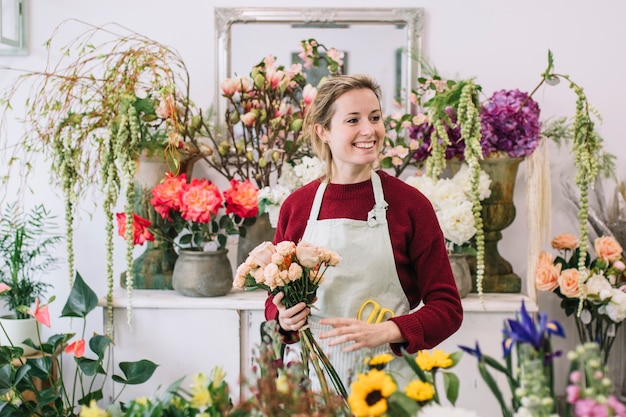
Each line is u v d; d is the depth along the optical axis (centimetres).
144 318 262
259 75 276
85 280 308
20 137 304
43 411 257
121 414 127
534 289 272
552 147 302
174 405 121
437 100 254
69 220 262
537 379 97
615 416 93
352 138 192
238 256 288
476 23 300
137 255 307
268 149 282
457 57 301
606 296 261
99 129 287
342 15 297
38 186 306
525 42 300
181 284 267
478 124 242
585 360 96
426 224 199
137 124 253
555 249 302
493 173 273
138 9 301
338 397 126
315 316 202
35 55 302
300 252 170
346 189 202
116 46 276
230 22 299
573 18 299
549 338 100
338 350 195
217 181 306
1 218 304
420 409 109
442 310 190
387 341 179
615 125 301
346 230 199
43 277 308
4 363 243
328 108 196
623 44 299
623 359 278
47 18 300
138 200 277
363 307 194
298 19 298
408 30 297
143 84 294
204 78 303
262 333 239
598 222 286
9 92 301
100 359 248
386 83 299
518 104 261
